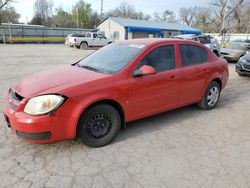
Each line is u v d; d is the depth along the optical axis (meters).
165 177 2.87
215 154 3.41
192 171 3.00
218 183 2.78
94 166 3.05
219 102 5.91
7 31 32.88
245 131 4.20
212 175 2.93
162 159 3.25
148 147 3.56
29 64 11.86
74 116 3.15
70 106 3.11
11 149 3.37
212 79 5.02
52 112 3.00
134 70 3.70
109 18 37.50
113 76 3.50
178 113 5.00
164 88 4.08
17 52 18.52
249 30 49.12
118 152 3.40
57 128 3.08
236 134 4.07
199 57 4.82
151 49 3.97
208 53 5.05
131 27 34.44
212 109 5.32
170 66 4.21
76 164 3.08
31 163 3.07
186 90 4.51
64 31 38.03
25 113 3.01
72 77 3.49
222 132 4.14
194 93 4.73
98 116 3.42
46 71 4.04
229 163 3.19
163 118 4.71
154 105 4.04
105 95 3.35
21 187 2.63
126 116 3.72
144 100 3.85
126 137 3.86
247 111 5.24
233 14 48.69
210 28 60.00
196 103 5.23
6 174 2.84
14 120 3.03
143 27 35.38
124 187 2.68
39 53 18.25
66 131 3.16
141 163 3.14
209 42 14.95
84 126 3.31
